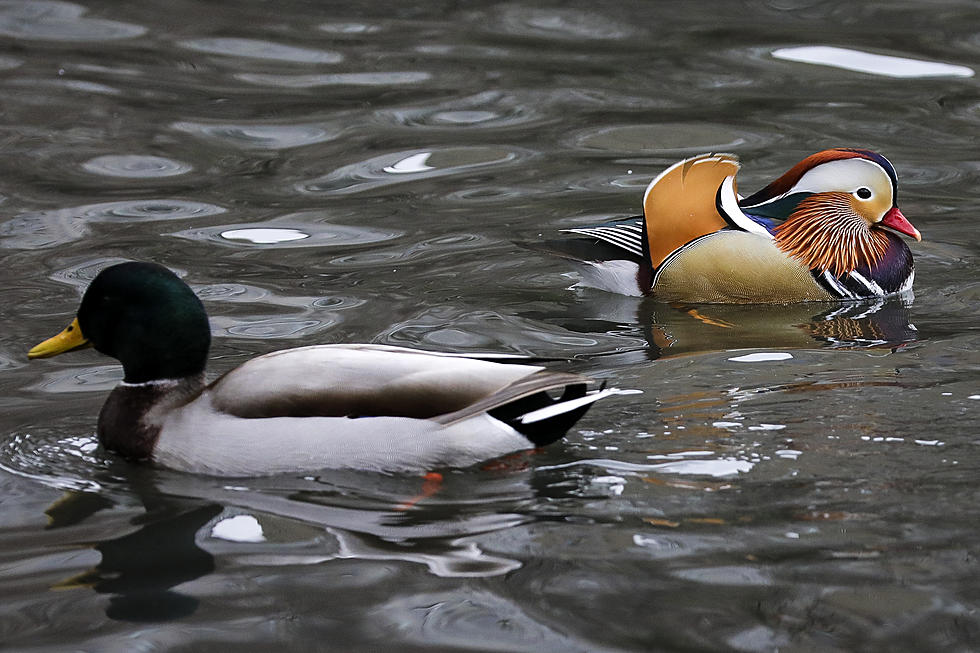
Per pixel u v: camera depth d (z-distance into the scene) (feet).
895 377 36.09
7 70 68.64
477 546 27.25
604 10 79.92
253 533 28.14
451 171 56.80
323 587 25.71
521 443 31.01
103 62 70.59
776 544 26.84
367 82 68.18
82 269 46.14
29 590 25.85
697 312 42.70
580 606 24.71
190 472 31.14
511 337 40.40
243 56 72.33
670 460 31.07
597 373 37.17
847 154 43.91
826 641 23.39
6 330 40.98
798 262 43.11
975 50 71.10
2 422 34.50
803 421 33.06
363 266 46.91
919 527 27.40
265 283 45.14
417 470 30.48
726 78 67.97
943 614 24.11
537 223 50.83
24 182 54.85
